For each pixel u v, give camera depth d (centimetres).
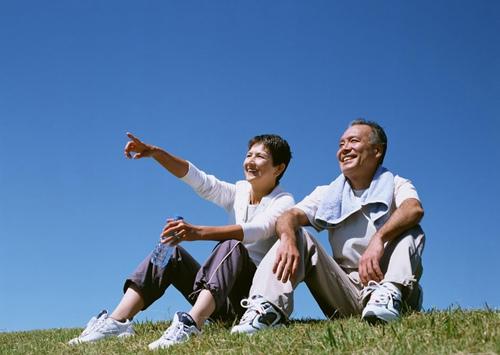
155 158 584
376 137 515
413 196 492
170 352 418
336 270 495
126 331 516
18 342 598
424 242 478
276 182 579
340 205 513
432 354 331
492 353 325
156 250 522
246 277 513
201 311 471
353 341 378
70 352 472
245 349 390
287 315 466
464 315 413
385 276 457
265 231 517
